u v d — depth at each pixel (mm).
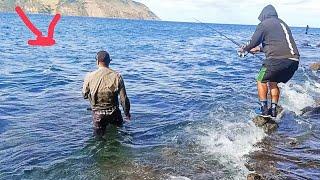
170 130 3973
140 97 5680
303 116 4648
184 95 5875
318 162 3150
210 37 31906
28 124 4137
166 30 49219
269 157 3229
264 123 4086
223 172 2893
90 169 2957
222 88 6590
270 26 3986
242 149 3408
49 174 2867
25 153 3285
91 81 3891
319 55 15180
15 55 11414
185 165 3031
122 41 22141
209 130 3951
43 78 7098
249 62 11508
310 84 7145
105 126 4016
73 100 5301
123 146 3490
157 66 9883
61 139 3674
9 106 4898
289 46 3936
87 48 15867
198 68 9641
